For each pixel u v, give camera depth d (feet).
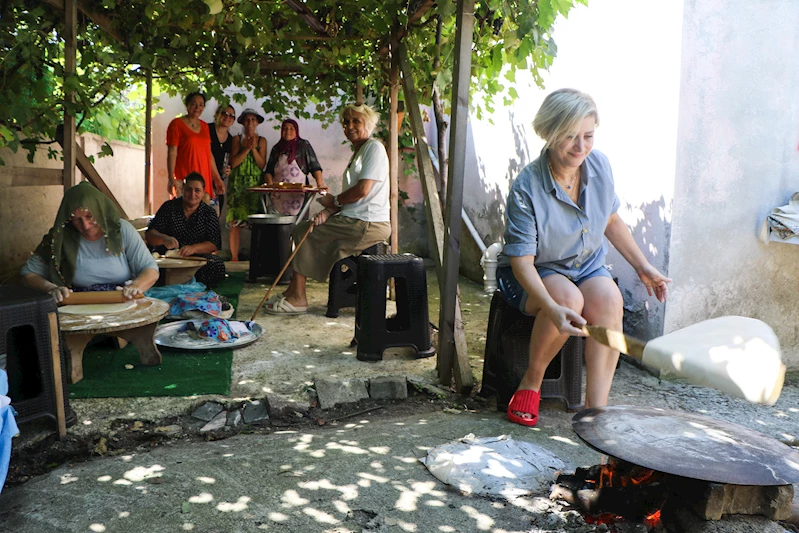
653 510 8.17
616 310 10.51
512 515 8.65
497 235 24.97
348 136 18.98
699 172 14.34
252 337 16.28
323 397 12.99
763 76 14.34
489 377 12.73
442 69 15.93
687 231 14.48
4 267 22.95
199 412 12.10
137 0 18.84
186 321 16.71
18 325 10.03
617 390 13.91
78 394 12.44
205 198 27.02
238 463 10.11
